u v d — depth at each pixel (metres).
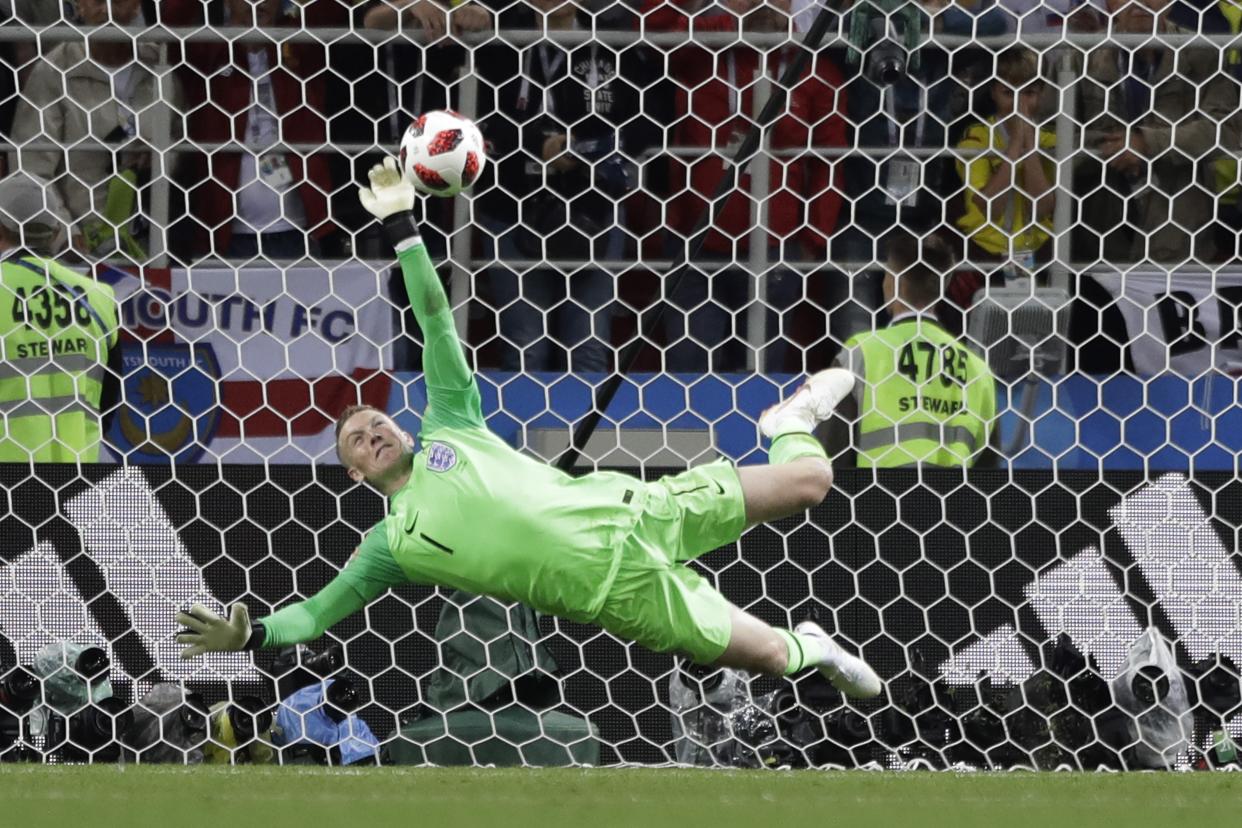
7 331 20.16
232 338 21.34
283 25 22.91
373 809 16.80
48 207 21.95
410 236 16.20
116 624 20.80
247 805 16.78
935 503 21.33
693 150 21.50
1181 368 22.20
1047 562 21.31
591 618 16.53
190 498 21.05
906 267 21.64
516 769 16.91
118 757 19.11
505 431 21.75
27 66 22.30
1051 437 21.42
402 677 21.27
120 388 20.47
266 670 20.88
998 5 21.23
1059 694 20.27
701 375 21.41
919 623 21.44
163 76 22.11
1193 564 21.31
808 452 17.17
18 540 20.50
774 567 20.03
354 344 21.59
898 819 16.84
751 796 16.86
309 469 21.36
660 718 21.22
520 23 22.64
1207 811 16.75
